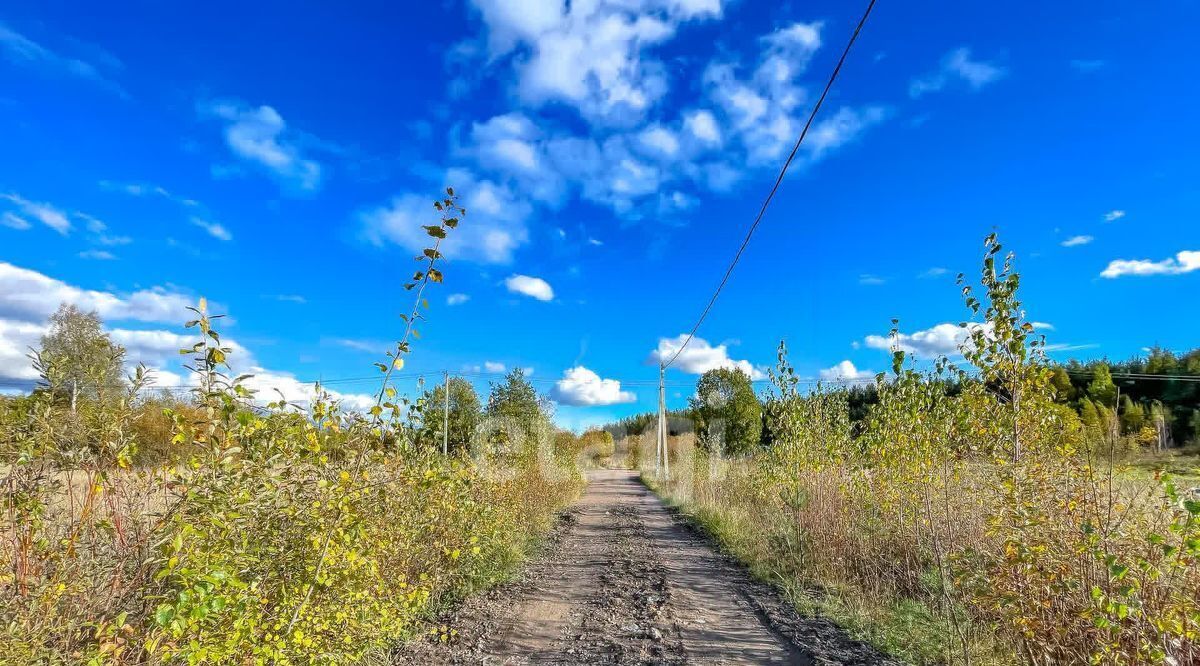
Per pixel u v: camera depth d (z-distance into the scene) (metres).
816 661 5.00
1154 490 3.96
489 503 8.99
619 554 10.47
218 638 3.29
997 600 4.20
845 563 7.99
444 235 3.98
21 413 3.14
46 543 3.10
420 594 5.53
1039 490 4.27
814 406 10.05
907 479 6.98
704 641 5.67
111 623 2.88
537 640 5.76
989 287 4.93
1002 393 5.12
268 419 3.77
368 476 4.45
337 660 4.21
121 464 3.07
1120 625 3.48
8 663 2.62
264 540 3.72
